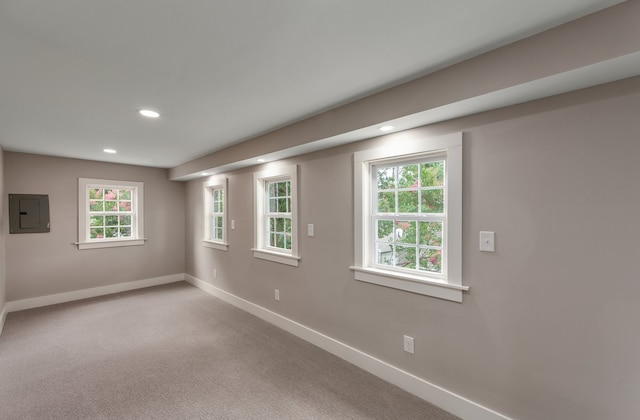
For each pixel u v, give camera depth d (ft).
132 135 10.34
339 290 9.19
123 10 3.96
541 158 5.49
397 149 7.56
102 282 15.66
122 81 6.14
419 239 7.66
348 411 6.70
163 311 13.17
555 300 5.40
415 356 7.32
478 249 6.27
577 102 5.12
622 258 4.79
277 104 7.56
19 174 13.25
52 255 14.14
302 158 10.39
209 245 16.06
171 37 4.63
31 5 3.83
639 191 4.65
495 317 6.07
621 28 3.99
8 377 7.94
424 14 4.13
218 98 7.12
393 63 5.54
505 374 5.96
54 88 6.41
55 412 6.59
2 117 8.27
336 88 6.64
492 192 6.07
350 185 8.83
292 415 6.57
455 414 6.59
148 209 17.21
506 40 4.83
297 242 10.64
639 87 4.61
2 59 5.20
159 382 7.77
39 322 11.77
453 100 5.60
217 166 13.03
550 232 5.43
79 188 14.83
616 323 4.85
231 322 11.93
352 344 8.82
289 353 9.38
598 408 5.02
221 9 3.97
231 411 6.69
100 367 8.47
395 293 7.72
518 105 5.73
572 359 5.25
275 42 4.81
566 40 4.40
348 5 3.92
